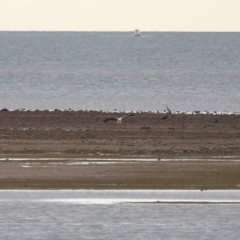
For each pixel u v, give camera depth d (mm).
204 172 40906
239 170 41562
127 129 57188
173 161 44125
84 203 34062
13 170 40875
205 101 87312
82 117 61750
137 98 90312
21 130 55750
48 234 29672
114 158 45094
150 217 31984
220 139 53594
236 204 34156
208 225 31016
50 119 60875
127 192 36281
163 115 63312
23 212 32562
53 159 44562
